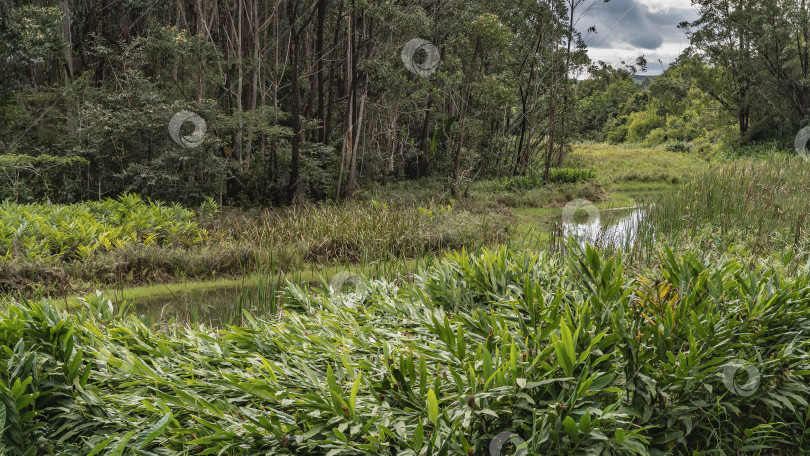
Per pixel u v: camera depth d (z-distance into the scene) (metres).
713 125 35.62
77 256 8.23
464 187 17.70
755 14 28.80
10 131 14.45
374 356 2.74
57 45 14.51
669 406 2.42
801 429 2.61
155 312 6.21
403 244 8.56
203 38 14.91
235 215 12.83
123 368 2.44
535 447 2.02
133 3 17.03
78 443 2.26
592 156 35.91
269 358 2.82
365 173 20.08
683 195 9.31
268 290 5.26
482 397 2.13
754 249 5.32
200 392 2.46
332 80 17.61
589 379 2.10
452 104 19.81
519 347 2.58
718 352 2.54
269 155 16.45
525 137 25.61
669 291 2.79
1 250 7.73
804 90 28.19
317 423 2.21
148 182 13.32
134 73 14.28
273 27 18.09
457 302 3.34
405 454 2.02
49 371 2.28
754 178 9.95
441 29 18.02
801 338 2.74
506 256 3.83
